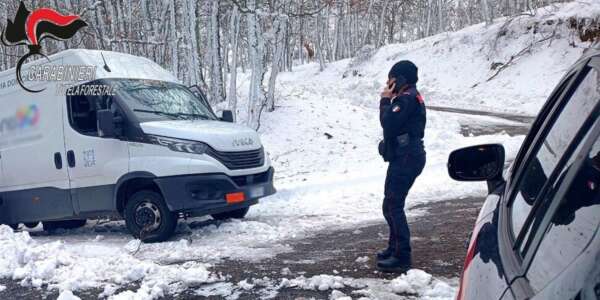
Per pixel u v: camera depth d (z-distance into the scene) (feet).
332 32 213.46
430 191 32.50
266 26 57.21
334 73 149.18
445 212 27.07
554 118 7.24
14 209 28.22
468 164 10.11
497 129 57.67
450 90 106.22
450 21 218.59
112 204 25.22
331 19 216.54
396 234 17.81
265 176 26.58
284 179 40.60
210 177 23.66
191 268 19.10
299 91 74.79
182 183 23.56
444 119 59.88
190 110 27.91
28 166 27.50
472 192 31.65
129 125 24.76
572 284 3.66
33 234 30.25
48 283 19.10
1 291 18.54
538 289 4.25
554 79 92.63
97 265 20.21
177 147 23.93
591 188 4.45
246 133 26.04
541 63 98.07
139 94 26.30
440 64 116.78
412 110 17.12
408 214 27.20
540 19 104.83
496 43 108.27
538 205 5.69
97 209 25.70
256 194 25.34
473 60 111.96
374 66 132.98
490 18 128.06
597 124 5.01
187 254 21.93
